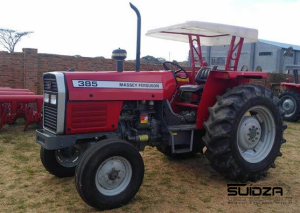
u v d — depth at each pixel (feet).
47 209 10.73
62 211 10.61
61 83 10.81
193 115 14.52
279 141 14.39
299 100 30.25
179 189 12.74
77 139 11.35
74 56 32.22
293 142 21.54
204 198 11.94
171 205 11.27
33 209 10.71
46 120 11.82
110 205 10.66
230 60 14.75
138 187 11.27
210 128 12.92
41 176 13.78
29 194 11.89
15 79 29.78
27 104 22.99
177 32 16.10
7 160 15.74
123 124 12.72
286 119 31.37
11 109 21.31
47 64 30.83
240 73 13.64
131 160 11.02
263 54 95.30
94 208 10.83
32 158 16.17
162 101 13.26
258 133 13.93
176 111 15.55
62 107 10.83
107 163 10.73
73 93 10.87
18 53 29.60
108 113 11.71
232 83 14.57
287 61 94.89
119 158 10.90
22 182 13.03
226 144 12.60
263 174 13.97
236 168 12.95
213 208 11.18
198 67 17.79
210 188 12.93
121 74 12.09
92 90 11.24
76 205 11.05
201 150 16.22
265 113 14.10
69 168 13.60
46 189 12.39
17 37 82.74
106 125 11.72
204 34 16.49
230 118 12.55
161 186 13.01
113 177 10.77
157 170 14.98
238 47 14.60
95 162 10.25
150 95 12.68
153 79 12.87
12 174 13.89
